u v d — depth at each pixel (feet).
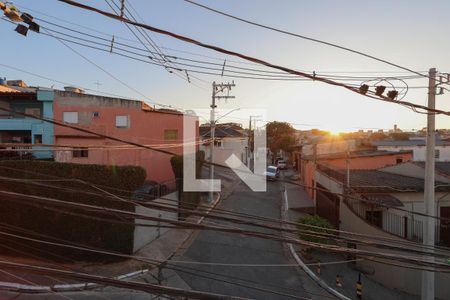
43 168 47.96
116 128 82.12
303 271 48.44
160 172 85.56
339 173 71.51
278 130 222.89
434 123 32.91
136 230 49.85
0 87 91.40
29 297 36.65
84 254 46.44
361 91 20.83
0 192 11.67
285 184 121.60
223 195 95.04
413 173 67.36
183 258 49.67
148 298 37.55
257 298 40.22
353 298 42.09
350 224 55.52
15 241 41.55
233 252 53.57
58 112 81.30
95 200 47.39
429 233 33.32
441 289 42.60
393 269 46.14
